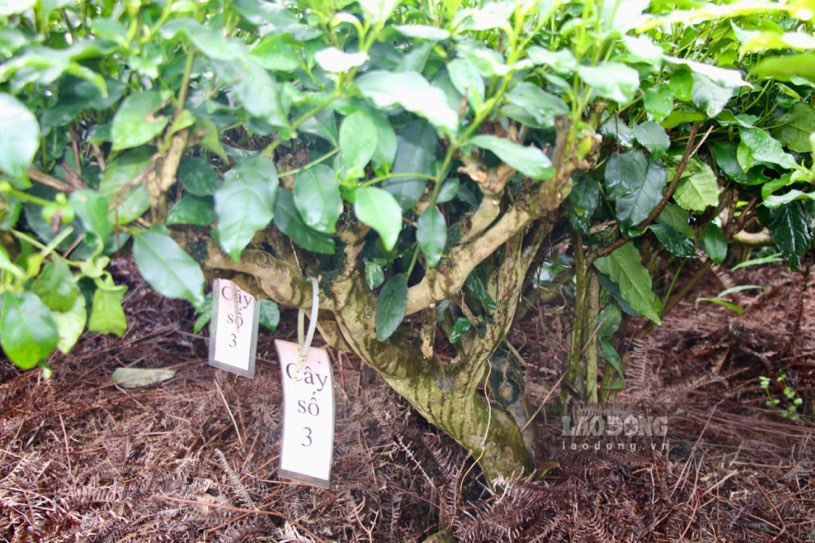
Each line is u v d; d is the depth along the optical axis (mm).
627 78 608
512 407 1207
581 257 1102
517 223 800
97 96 658
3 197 651
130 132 622
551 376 1387
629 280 1108
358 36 752
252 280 917
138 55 630
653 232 1094
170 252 667
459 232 849
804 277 1732
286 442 1072
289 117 773
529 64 638
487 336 1002
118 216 667
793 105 967
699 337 1960
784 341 1789
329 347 1615
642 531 1046
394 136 710
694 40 907
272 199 680
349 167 669
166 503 1122
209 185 728
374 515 1117
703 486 1205
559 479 1171
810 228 1095
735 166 986
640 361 1380
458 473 1097
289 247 896
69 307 687
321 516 1083
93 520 1069
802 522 1139
